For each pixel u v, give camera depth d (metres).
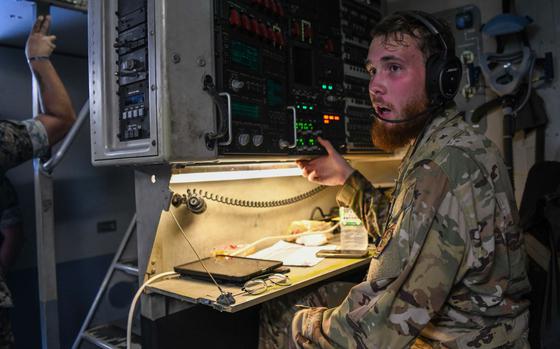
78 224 2.40
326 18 1.63
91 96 1.28
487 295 0.90
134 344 1.49
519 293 0.98
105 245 2.52
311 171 1.65
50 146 1.17
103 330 1.80
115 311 2.37
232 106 1.20
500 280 0.91
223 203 1.54
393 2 2.41
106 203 2.53
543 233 1.14
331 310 0.98
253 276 1.19
